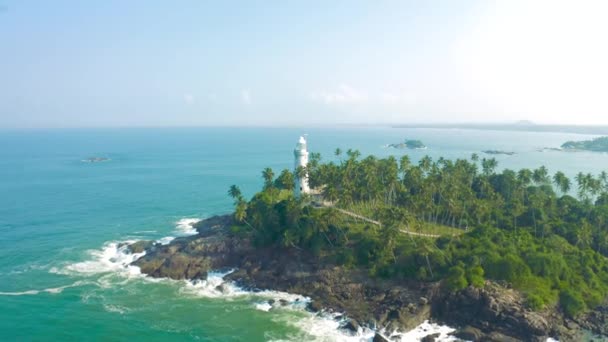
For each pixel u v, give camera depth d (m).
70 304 93.12
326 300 95.31
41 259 119.00
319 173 132.00
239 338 81.12
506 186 145.00
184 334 82.12
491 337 81.81
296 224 114.38
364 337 82.88
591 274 97.88
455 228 121.81
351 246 108.44
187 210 177.12
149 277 108.69
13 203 185.25
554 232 116.62
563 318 87.19
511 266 92.75
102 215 167.50
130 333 82.06
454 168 146.62
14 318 86.62
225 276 108.81
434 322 88.62
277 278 105.06
